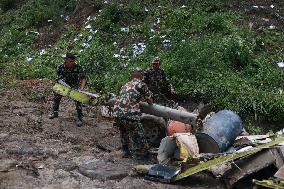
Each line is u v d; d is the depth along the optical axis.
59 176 7.46
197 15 15.13
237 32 14.05
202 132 8.26
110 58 14.67
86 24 17.08
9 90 13.73
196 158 7.46
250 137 8.63
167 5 16.28
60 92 9.99
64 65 10.17
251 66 12.85
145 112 8.58
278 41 13.77
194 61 12.81
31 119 10.84
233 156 7.18
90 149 9.05
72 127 10.43
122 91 8.34
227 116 8.72
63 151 8.71
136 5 16.72
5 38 18.38
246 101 11.12
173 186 7.32
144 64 13.64
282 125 10.80
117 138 9.91
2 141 9.05
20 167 7.73
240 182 7.36
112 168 7.79
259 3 15.42
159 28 15.29
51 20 18.59
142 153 8.38
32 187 7.00
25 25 19.00
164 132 9.05
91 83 13.60
